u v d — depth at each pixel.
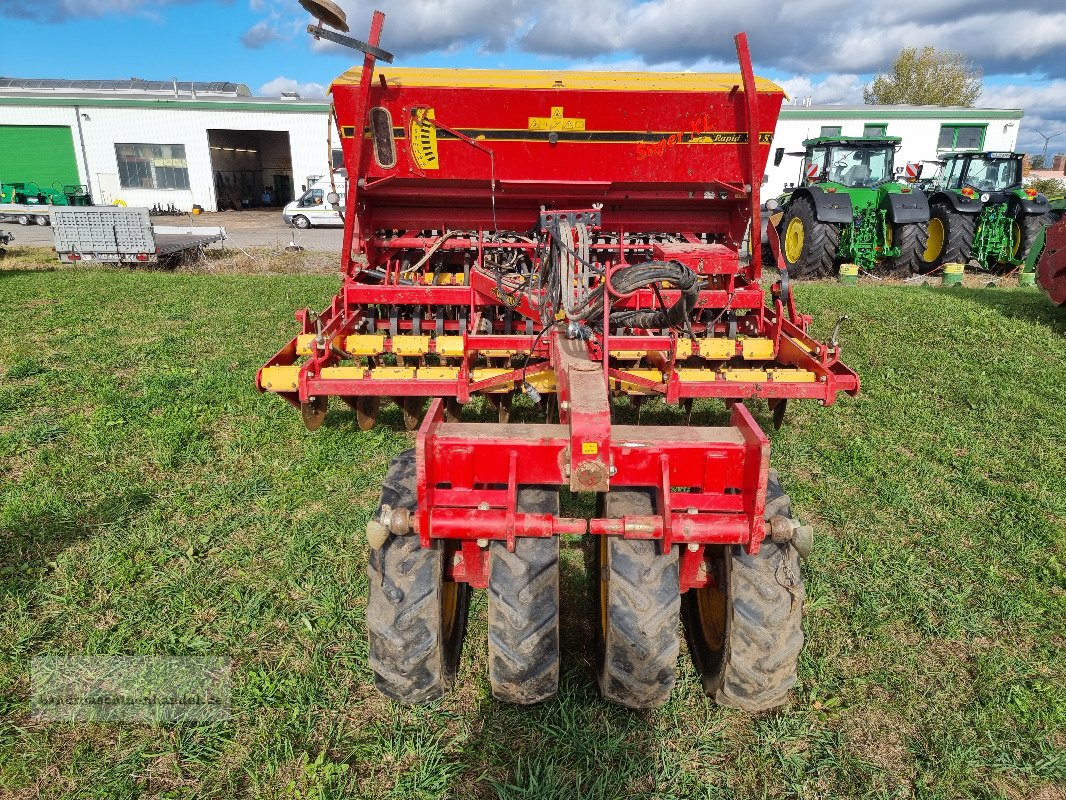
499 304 4.96
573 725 2.82
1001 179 15.59
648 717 2.89
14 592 3.59
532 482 2.64
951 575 3.88
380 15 4.52
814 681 3.12
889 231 14.05
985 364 7.75
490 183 5.23
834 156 15.02
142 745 2.73
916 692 3.07
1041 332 8.89
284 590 3.70
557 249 3.58
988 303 10.66
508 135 4.91
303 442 5.48
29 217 26.80
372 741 2.77
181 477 4.89
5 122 33.78
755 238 5.10
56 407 6.16
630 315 3.65
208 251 18.12
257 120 35.25
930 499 4.73
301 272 15.66
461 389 4.15
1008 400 6.59
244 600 3.60
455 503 2.58
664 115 4.82
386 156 4.99
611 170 5.11
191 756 2.69
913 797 2.60
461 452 2.59
